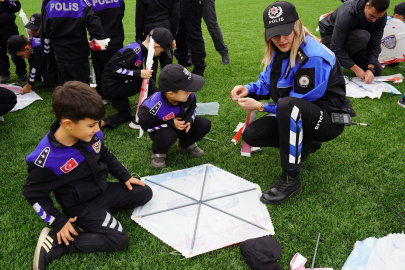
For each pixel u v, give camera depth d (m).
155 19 3.73
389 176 2.45
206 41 6.70
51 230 1.93
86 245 1.84
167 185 2.42
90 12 3.17
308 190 2.35
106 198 2.05
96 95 1.60
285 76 2.19
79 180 1.88
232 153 2.85
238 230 2.02
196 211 2.17
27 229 2.04
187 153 2.88
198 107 3.65
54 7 3.10
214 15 4.63
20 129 3.29
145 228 2.04
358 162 2.63
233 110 3.61
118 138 3.11
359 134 3.01
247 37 6.80
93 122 1.59
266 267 1.71
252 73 4.69
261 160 2.74
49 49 3.53
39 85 4.43
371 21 3.84
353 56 4.23
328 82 2.13
